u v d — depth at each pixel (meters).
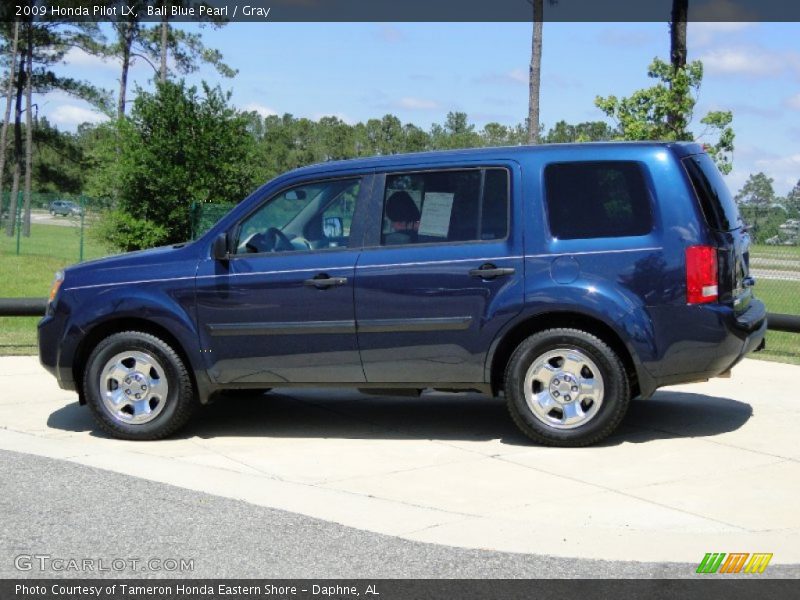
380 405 9.12
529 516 5.85
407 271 7.52
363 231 7.70
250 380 7.85
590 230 7.31
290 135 100.75
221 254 7.73
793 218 14.19
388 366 7.62
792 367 10.82
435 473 6.80
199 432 8.15
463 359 7.48
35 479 6.71
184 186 25.28
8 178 71.56
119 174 25.36
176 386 7.82
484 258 7.41
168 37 52.44
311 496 6.29
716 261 7.19
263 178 26.53
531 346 7.32
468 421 8.40
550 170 7.45
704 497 6.16
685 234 7.16
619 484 6.46
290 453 7.42
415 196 7.65
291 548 5.35
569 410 7.32
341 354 7.66
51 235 50.25
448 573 4.97
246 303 7.74
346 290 7.60
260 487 6.50
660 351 7.17
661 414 8.44
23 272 28.83
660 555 5.21
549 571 5.00
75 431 8.20
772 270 14.33
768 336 14.46
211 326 7.80
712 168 7.73
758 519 5.74
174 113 25.50
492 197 7.51
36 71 57.22
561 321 7.41
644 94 17.03
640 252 7.19
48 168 71.50
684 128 16.95
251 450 7.52
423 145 99.12
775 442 7.46
